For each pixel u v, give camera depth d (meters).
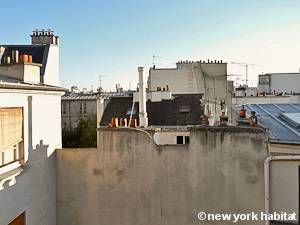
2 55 22.42
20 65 11.55
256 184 10.25
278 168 9.53
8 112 9.49
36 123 10.83
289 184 9.45
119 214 11.74
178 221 11.26
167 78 36.28
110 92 56.06
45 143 11.38
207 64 37.03
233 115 19.42
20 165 10.00
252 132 10.28
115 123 12.49
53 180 11.94
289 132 11.22
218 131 10.76
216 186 10.80
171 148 11.34
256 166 10.23
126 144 11.70
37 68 12.31
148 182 11.52
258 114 13.98
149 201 11.52
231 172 10.59
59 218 12.10
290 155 9.53
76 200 12.02
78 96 49.34
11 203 9.38
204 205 10.95
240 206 10.48
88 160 11.98
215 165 10.81
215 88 36.84
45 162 11.37
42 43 26.45
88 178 11.96
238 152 10.49
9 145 9.54
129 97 26.61
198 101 24.70
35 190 10.70
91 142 34.28
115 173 11.77
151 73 36.31
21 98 10.06
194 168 11.09
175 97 25.58
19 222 9.93
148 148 11.54
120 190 11.73
